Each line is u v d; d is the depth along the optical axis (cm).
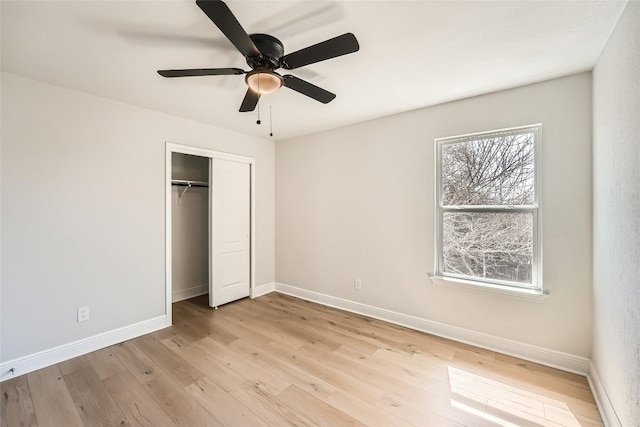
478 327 267
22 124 225
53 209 240
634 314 136
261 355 252
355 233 350
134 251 289
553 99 228
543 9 149
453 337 280
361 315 345
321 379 217
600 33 168
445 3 144
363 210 343
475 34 170
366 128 337
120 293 279
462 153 279
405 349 262
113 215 274
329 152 374
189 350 261
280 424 172
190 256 424
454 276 284
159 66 209
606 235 179
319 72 217
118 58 198
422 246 298
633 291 137
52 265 240
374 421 174
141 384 211
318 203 387
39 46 183
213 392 201
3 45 181
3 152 217
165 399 194
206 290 443
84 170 256
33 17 154
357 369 230
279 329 306
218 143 363
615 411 160
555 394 199
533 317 240
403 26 163
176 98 270
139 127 291
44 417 177
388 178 321
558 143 227
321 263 386
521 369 229
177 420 175
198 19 157
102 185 267
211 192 366
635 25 134
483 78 227
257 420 175
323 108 295
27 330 228
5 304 218
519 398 195
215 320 331
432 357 248
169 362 241
